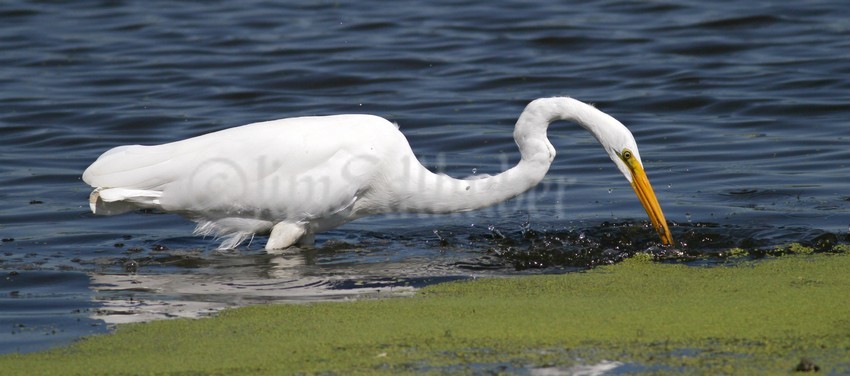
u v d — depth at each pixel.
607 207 14.19
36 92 21.64
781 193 14.49
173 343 8.68
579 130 19.14
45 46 25.41
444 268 11.49
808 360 7.66
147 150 12.05
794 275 10.48
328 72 22.88
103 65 23.78
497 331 8.76
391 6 29.56
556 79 22.12
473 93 21.33
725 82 21.59
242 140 11.98
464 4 29.62
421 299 9.95
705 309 9.29
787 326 8.72
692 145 17.64
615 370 7.78
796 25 26.11
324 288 10.65
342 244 12.75
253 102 20.86
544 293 10.08
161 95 21.42
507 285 10.47
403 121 19.27
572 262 11.62
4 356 8.46
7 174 16.39
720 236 12.42
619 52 24.30
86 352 8.52
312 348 8.43
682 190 14.91
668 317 9.06
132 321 9.48
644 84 21.72
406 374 7.79
